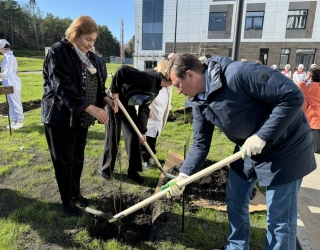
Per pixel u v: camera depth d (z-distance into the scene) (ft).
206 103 5.54
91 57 7.88
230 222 6.73
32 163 12.21
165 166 12.23
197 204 9.20
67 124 7.22
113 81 9.50
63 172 7.91
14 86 17.11
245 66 4.85
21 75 59.77
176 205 9.11
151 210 9.34
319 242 7.96
